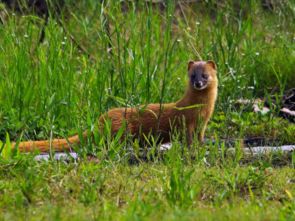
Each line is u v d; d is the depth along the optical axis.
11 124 11.69
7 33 12.98
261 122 12.84
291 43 16.06
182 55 14.30
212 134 12.16
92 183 8.57
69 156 9.70
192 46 13.70
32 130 11.70
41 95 12.21
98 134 10.39
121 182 8.64
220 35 13.88
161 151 10.56
